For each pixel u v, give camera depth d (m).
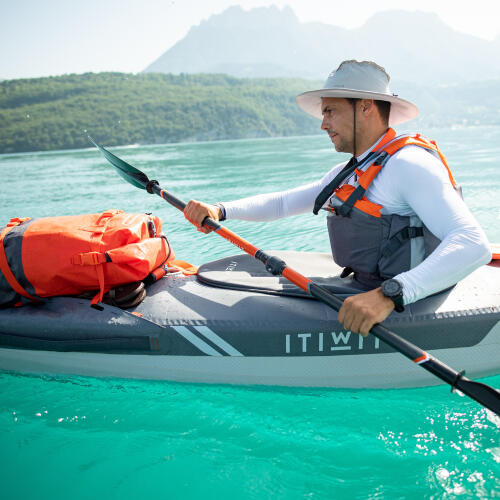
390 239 1.48
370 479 1.27
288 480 1.28
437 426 1.49
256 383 1.73
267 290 1.83
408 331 1.59
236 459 1.38
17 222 1.91
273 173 10.46
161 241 1.98
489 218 4.35
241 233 4.30
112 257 1.71
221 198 6.93
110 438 1.50
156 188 2.06
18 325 1.81
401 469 1.30
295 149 21.44
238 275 1.97
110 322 1.75
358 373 1.68
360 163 1.51
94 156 24.97
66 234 1.75
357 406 1.62
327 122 1.54
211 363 1.73
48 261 1.73
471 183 6.86
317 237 4.05
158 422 1.58
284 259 2.12
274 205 1.98
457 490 1.21
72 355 1.83
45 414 1.64
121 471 1.33
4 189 9.61
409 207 1.45
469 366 1.66
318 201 1.64
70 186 9.73
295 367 1.69
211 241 4.09
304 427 1.52
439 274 1.21
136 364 1.79
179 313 1.76
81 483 1.29
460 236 1.22
